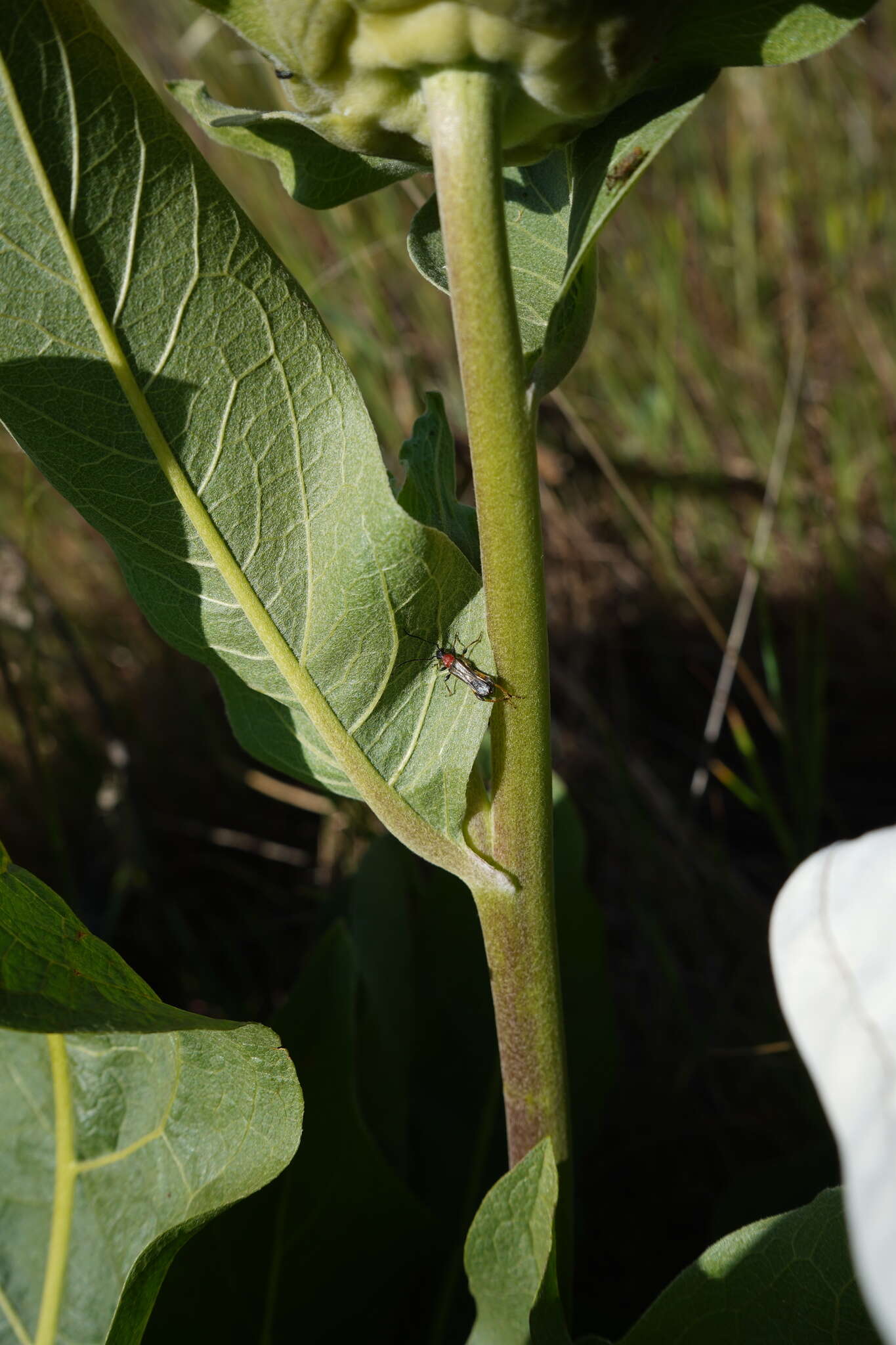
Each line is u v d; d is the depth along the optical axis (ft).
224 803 3.12
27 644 2.68
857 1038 1.22
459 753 1.51
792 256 3.50
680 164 3.89
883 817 2.80
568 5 1.35
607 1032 1.91
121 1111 1.60
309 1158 1.73
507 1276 1.51
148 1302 1.53
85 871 3.04
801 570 3.08
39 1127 1.60
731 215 3.82
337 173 1.56
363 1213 1.73
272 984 2.66
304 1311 1.70
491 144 1.39
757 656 3.14
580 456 3.45
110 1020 1.46
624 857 2.69
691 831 2.52
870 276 3.54
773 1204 1.86
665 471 3.36
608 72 1.38
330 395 1.46
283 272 1.45
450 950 1.96
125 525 1.50
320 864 2.85
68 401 1.46
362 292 3.68
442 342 3.65
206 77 3.96
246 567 1.49
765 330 3.54
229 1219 1.71
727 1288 1.52
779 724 2.44
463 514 1.59
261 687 1.53
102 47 1.39
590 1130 1.90
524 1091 1.57
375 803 1.53
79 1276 1.57
